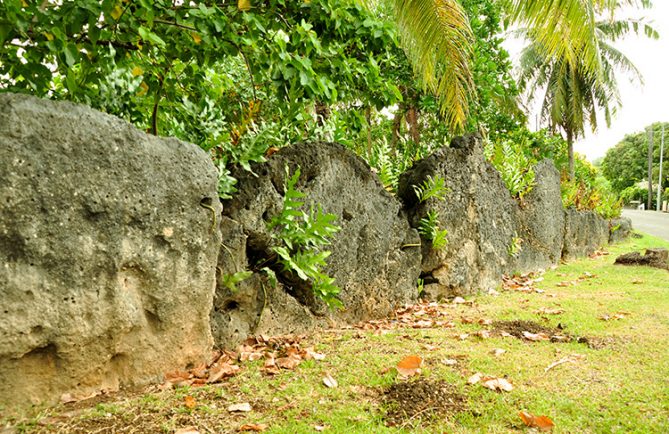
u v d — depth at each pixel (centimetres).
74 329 238
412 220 574
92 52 282
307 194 401
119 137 255
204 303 298
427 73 541
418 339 378
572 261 1066
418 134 1019
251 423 227
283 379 283
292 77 334
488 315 476
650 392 273
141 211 263
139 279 267
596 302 542
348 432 223
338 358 323
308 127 479
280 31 346
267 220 369
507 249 752
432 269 578
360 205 464
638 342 375
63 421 219
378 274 485
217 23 294
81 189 239
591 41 505
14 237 219
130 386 266
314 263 370
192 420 227
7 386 221
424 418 240
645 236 1939
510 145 995
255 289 359
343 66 375
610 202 1661
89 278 243
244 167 354
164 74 356
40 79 271
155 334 276
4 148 216
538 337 388
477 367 311
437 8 486
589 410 250
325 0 350
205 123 361
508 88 1056
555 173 1014
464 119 580
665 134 4841
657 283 686
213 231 300
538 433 227
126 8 267
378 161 581
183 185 283
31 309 223
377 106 441
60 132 233
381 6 581
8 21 227
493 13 904
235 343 341
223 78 468
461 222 619
